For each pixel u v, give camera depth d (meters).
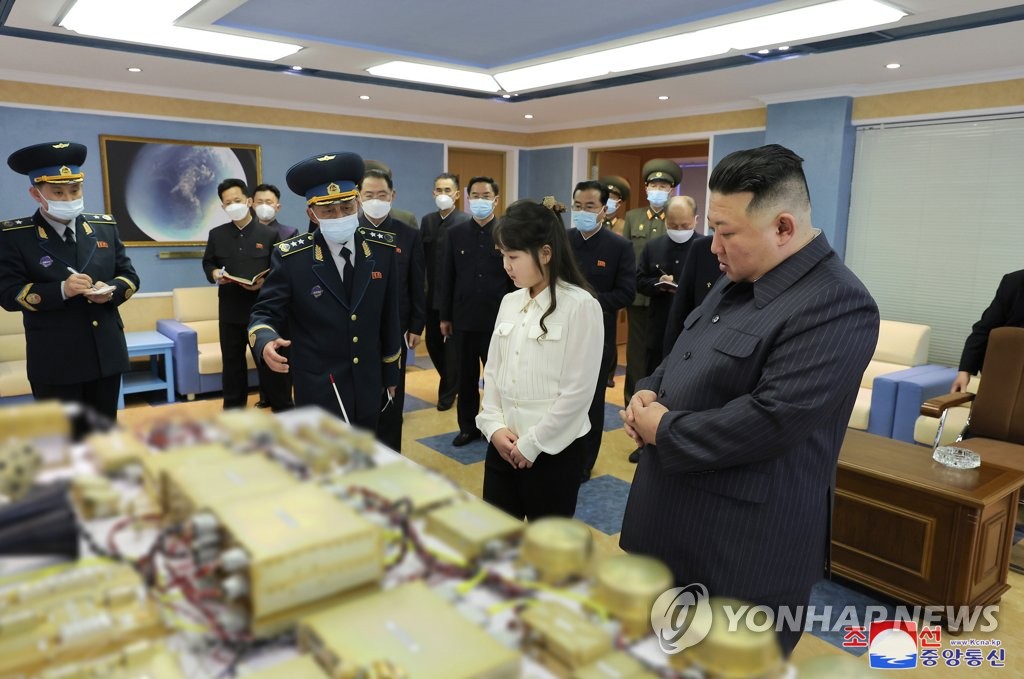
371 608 0.61
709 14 3.54
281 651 0.58
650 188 4.94
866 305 1.15
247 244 4.42
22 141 4.80
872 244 5.25
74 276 2.52
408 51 4.35
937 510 2.19
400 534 0.68
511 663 0.55
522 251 1.68
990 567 2.25
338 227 2.01
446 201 4.53
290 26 3.75
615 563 0.64
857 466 2.37
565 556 0.64
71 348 2.64
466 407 3.76
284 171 6.04
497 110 6.36
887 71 4.45
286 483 0.71
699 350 1.31
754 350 1.19
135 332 5.21
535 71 4.61
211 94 5.50
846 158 5.17
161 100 5.30
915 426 3.71
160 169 5.36
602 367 3.26
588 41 4.12
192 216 5.57
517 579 0.64
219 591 0.58
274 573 0.58
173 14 3.34
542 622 0.59
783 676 0.56
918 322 5.10
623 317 7.17
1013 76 4.34
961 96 4.59
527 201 1.72
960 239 4.80
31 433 0.65
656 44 3.83
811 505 1.23
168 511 0.64
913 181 4.96
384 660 0.54
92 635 0.54
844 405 1.26
